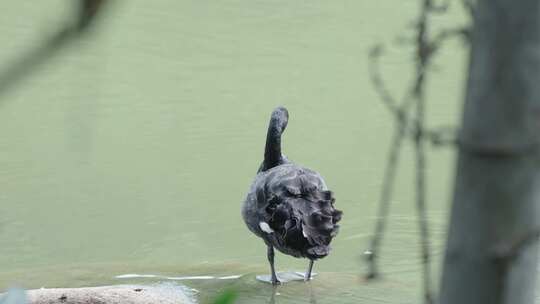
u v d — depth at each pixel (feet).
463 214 9.30
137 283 37.65
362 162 52.49
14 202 46.73
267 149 44.21
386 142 55.01
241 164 51.67
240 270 39.50
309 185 39.24
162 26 71.10
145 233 43.96
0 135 54.39
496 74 8.80
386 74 63.05
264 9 75.25
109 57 64.85
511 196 9.07
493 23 8.73
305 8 75.72
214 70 64.08
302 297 36.27
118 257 41.47
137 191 48.34
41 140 53.78
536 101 8.81
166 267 39.55
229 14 73.72
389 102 13.47
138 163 51.55
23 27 66.74
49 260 40.91
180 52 66.90
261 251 43.32
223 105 59.00
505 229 9.13
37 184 48.78
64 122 55.11
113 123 56.34
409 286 37.19
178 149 53.21
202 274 38.81
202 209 46.98
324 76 63.41
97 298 33.73
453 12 70.03
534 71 8.73
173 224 45.21
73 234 43.73
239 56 66.39
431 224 45.47
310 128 56.85
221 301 8.53
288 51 67.26
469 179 9.18
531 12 8.61
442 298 9.62
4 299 9.26
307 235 36.86
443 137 9.91
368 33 69.87
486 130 8.93
